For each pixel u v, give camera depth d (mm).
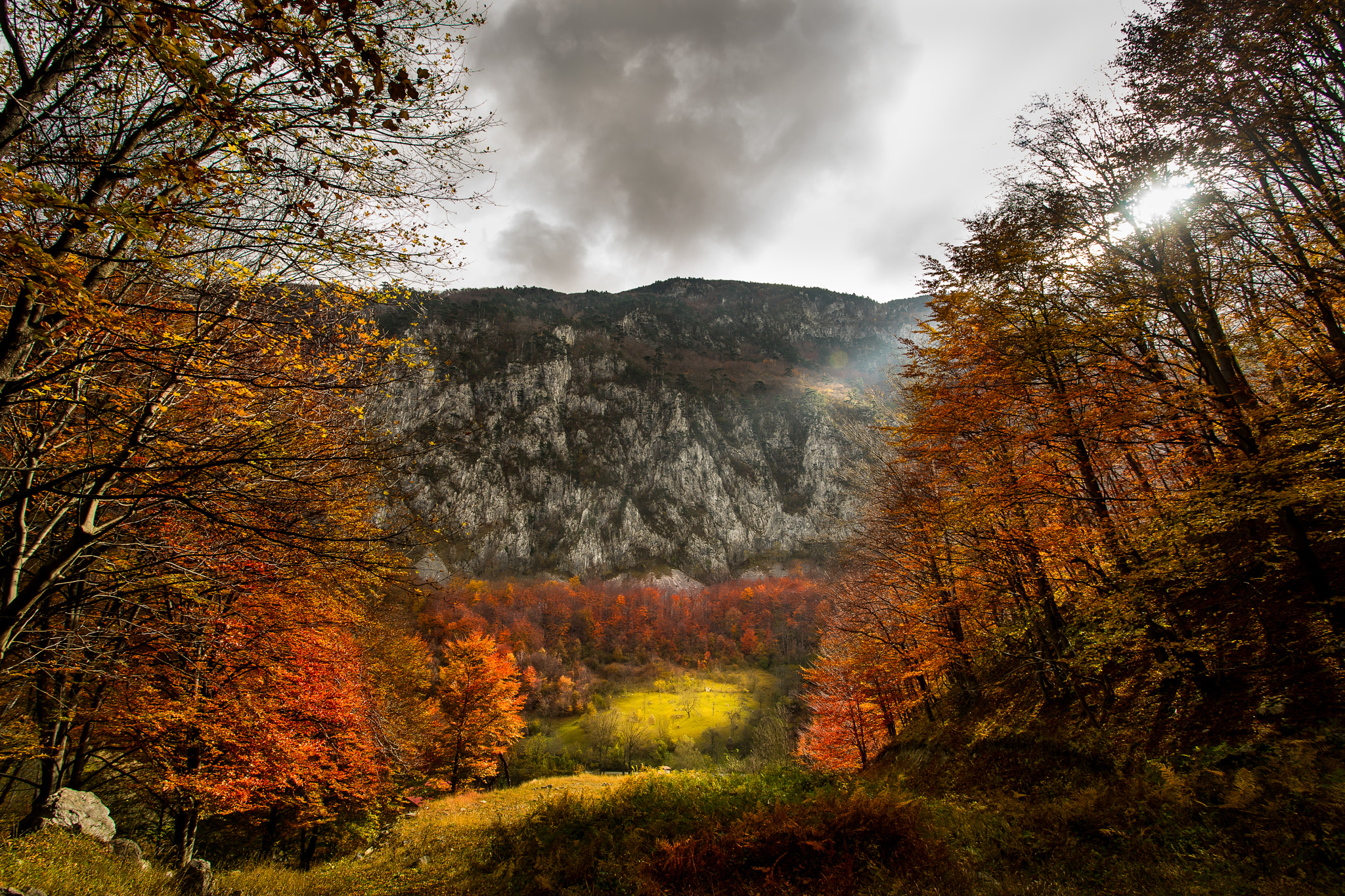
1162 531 9336
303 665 12289
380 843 16391
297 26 4734
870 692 19219
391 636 20938
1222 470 8547
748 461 179375
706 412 194250
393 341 7449
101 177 5473
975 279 11695
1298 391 8781
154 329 5957
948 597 14734
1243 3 8617
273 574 9266
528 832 10281
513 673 29203
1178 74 9578
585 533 152375
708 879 7398
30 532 7715
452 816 18734
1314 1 7883
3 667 7309
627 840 8789
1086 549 10805
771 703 62469
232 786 10820
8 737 9227
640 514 160750
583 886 8086
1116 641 10008
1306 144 8750
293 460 6645
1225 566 9531
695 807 9648
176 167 4820
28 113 4902
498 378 185750
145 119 5980
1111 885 5965
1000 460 11086
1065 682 12461
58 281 4227
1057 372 10828
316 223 5852
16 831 8922
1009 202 11859
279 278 6449
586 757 50000
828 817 7922
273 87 5887
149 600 8922
